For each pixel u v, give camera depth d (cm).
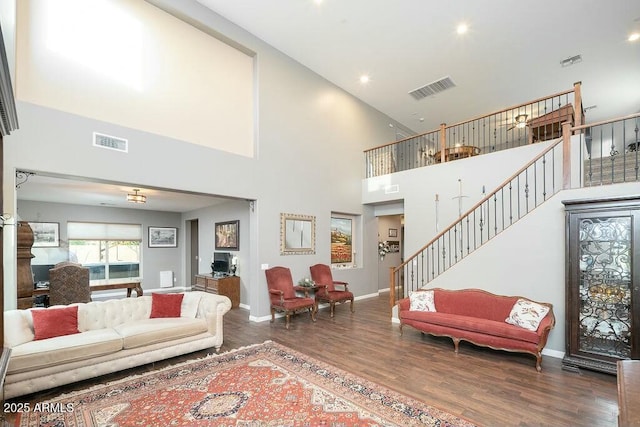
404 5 491
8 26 271
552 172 509
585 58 618
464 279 479
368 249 831
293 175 647
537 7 486
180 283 977
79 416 259
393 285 569
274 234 607
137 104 462
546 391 302
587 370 348
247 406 274
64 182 527
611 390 303
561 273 398
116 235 863
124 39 454
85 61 416
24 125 342
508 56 619
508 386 312
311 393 296
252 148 598
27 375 282
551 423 249
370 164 845
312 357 388
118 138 412
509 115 884
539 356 349
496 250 452
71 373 303
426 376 335
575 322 350
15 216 333
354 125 803
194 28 529
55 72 390
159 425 247
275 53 621
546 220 412
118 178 409
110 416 259
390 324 547
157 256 932
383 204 827
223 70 566
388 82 736
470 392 300
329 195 727
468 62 645
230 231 753
